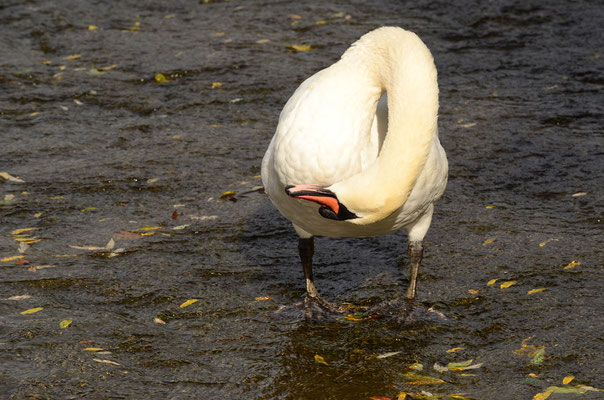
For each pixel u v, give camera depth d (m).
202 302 9.51
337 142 7.47
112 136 15.04
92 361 8.18
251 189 12.82
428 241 11.02
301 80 17.73
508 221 11.55
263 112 16.20
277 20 21.78
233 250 10.88
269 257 10.70
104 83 17.64
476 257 10.53
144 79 17.92
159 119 15.92
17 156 14.03
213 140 14.84
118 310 9.30
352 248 11.00
